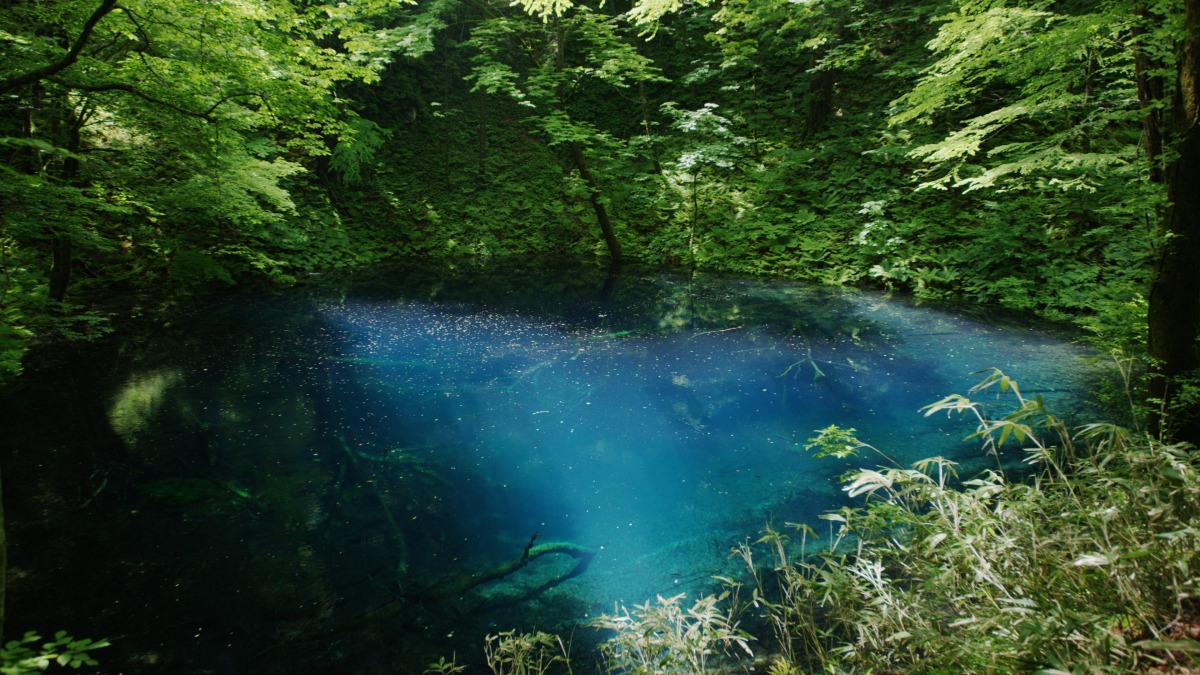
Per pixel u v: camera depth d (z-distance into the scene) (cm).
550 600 337
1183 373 360
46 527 407
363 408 625
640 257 1500
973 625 200
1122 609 182
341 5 724
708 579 349
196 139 765
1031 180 1011
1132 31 500
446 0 1317
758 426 567
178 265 1121
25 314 772
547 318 991
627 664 263
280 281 1264
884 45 1540
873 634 244
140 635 311
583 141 1374
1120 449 241
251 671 288
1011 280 981
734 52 1521
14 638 306
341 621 322
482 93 1980
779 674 250
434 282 1297
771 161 1552
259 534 404
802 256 1298
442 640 307
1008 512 235
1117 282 848
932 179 1246
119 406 620
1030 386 614
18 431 557
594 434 561
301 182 1517
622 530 406
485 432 567
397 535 404
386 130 1589
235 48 668
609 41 1307
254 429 571
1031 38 504
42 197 634
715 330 902
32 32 627
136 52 647
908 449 499
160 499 446
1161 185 411
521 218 1692
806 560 353
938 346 784
